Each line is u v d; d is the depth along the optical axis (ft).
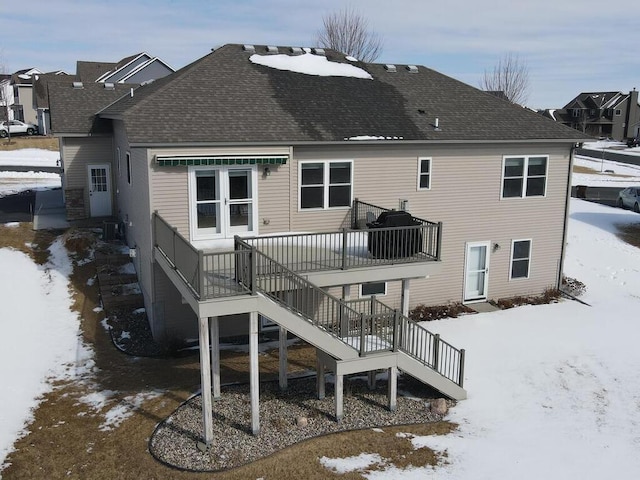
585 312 64.85
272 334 58.03
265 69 63.36
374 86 66.64
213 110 53.93
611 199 131.64
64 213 87.66
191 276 38.01
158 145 47.83
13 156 160.76
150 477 34.63
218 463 35.91
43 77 208.54
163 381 47.11
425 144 60.23
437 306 64.95
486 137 61.98
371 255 48.42
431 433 40.24
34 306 59.52
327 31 184.55
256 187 52.65
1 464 35.91
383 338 43.47
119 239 74.33
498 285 68.03
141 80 152.87
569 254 86.48
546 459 37.19
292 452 37.24
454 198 63.31
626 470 36.14
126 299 59.62
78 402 43.62
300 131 54.39
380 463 36.37
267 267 44.29
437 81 72.02
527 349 54.44
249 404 43.45
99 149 82.53
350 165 57.67
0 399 43.45
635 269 81.15
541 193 67.62
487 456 37.40
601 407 44.24
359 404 44.09
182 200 50.49
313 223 57.26
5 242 73.72
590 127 312.91
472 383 47.91
